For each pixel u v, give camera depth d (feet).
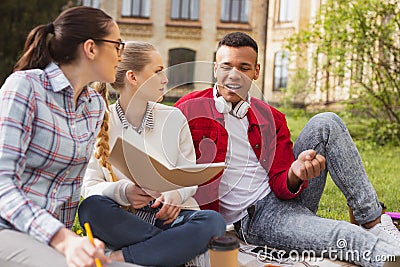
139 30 61.21
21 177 6.08
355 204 8.18
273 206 8.11
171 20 61.57
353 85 25.17
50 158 6.12
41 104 6.03
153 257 6.82
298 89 33.71
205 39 61.57
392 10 22.00
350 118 25.93
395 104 23.44
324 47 23.99
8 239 5.80
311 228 7.67
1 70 33.04
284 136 8.44
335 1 23.11
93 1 59.98
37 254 5.62
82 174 6.61
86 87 6.66
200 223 6.98
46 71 6.23
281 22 58.13
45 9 34.60
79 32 6.23
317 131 8.30
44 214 5.56
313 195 8.54
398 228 8.49
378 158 20.70
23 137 5.82
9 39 33.83
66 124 6.25
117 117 7.38
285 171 8.21
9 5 33.50
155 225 7.50
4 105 5.83
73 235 5.48
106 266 5.62
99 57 6.34
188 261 7.01
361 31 22.63
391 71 23.39
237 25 60.44
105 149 7.25
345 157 8.19
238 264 7.51
